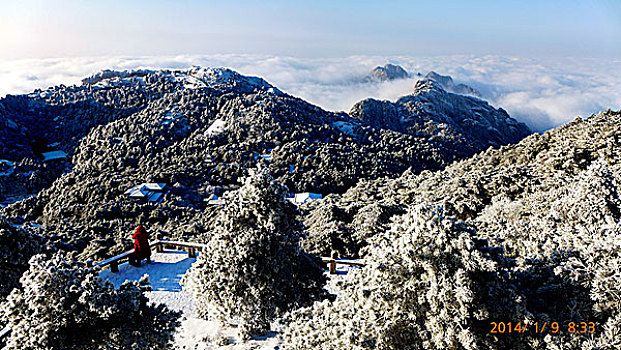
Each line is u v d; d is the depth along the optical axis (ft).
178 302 32.14
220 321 26.48
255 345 25.52
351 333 16.24
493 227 31.99
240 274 24.35
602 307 15.84
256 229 25.16
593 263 17.66
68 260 20.67
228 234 25.21
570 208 31.81
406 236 17.07
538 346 15.66
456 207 58.29
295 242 26.14
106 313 17.83
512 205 45.14
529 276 17.81
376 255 18.02
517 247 23.12
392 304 16.62
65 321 18.35
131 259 38.93
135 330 19.07
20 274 29.76
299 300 26.07
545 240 22.41
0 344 23.36
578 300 16.37
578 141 74.13
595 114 91.45
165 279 36.22
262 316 25.76
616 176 36.94
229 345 25.93
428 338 16.30
